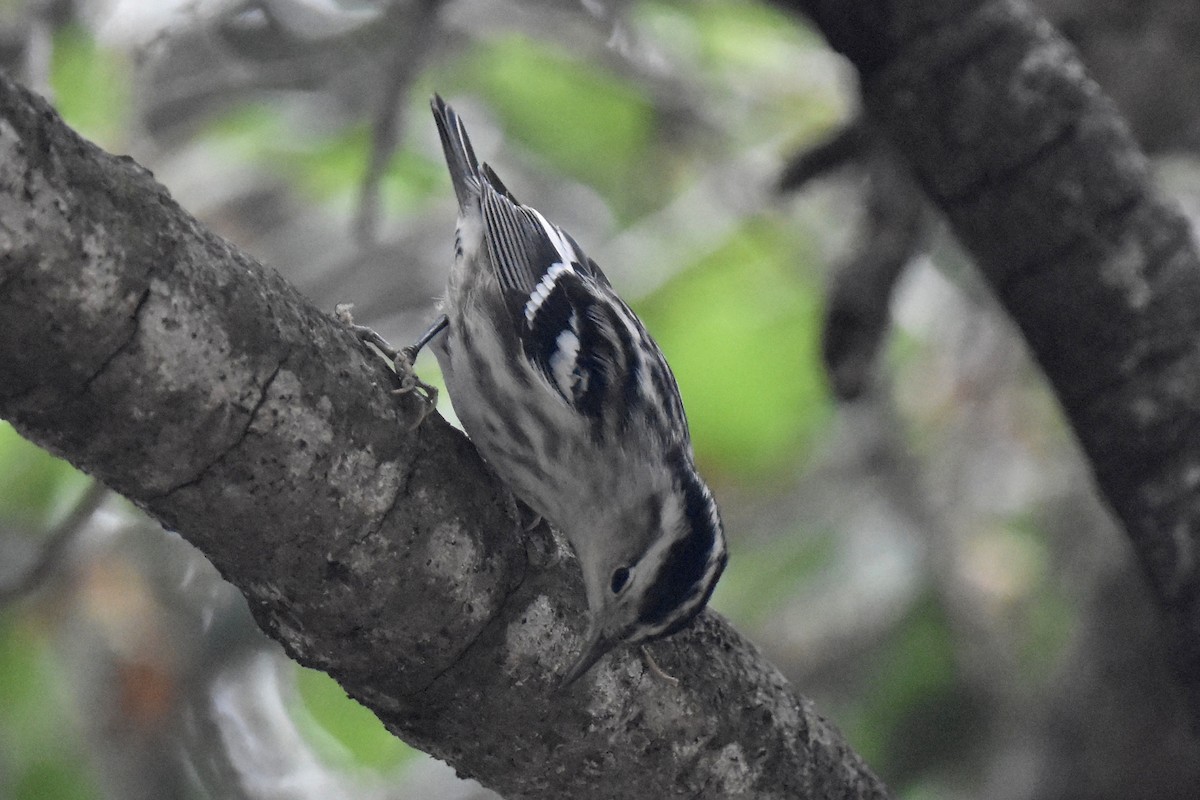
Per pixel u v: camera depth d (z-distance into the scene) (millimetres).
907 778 13555
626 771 6320
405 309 16156
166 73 15188
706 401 14695
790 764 6590
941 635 13797
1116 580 11859
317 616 5652
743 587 15148
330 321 5559
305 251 16281
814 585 14953
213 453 5199
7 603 8961
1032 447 15070
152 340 4953
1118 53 10992
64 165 4730
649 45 15773
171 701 12984
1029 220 7996
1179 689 8164
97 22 12617
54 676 12469
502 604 5910
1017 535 14594
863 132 9734
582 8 15234
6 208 4605
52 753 12367
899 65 8008
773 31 15562
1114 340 7961
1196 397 7871
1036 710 12836
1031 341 8242
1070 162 7906
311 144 15484
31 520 12242
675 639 6371
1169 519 7906
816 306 14391
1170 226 8008
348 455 5422
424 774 14336
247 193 16266
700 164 16234
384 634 5742
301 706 14086
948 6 7895
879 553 14875
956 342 15812
